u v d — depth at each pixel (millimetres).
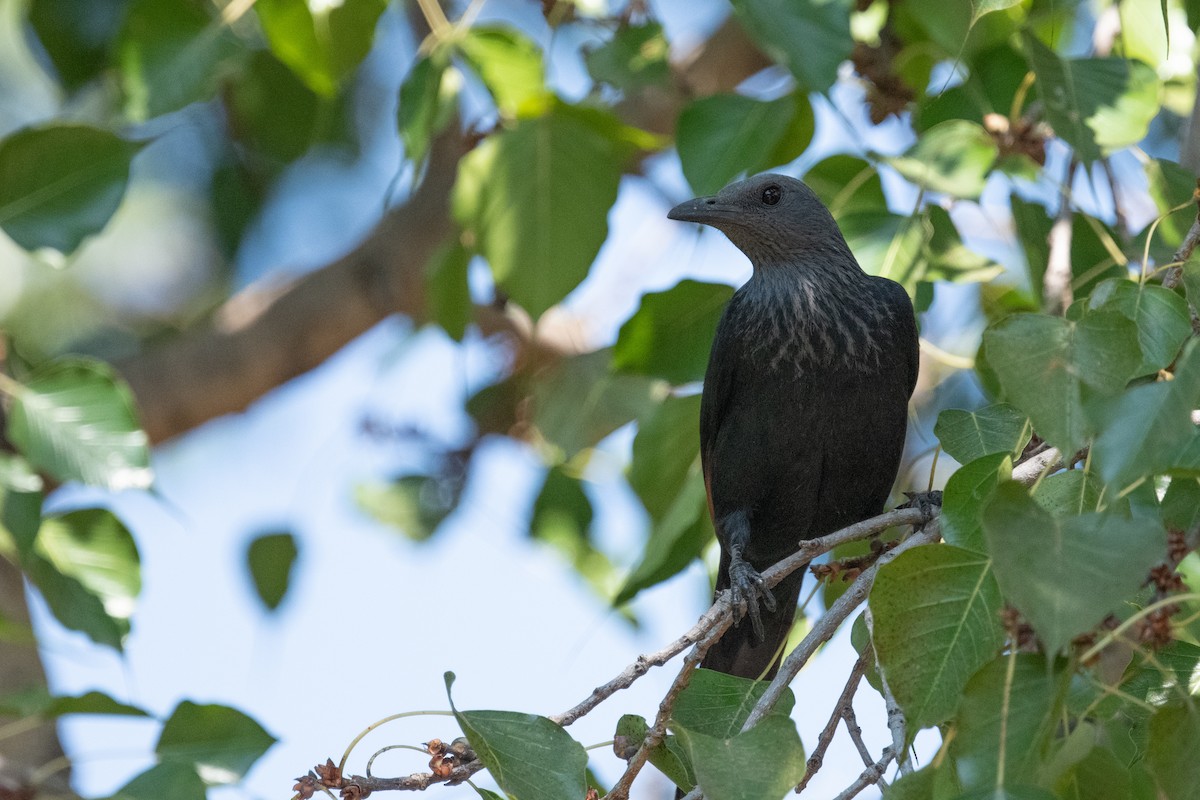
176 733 6941
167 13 11242
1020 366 6250
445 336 12234
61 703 6855
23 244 9945
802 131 11742
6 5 17703
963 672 6473
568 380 14023
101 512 9906
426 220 16172
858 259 10109
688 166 10523
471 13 10992
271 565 13156
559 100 11414
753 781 6480
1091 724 6145
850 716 7621
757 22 9312
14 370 11375
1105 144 9586
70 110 15469
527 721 6895
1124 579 5547
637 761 7051
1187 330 6879
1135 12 11078
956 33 10922
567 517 14266
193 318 18188
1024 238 10883
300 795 7031
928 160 9961
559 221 11203
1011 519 5707
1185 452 6570
